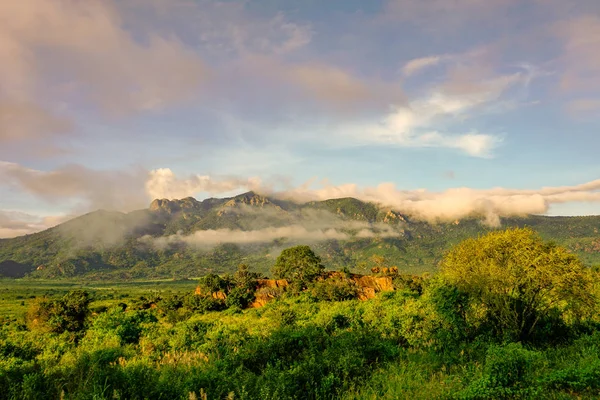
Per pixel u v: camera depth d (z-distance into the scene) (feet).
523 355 36.83
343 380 39.78
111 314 102.12
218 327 102.27
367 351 50.31
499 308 64.85
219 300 248.32
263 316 162.40
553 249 65.10
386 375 41.01
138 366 43.45
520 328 62.18
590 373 32.76
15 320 236.43
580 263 64.39
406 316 67.72
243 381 36.11
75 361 45.88
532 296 63.21
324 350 50.67
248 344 56.54
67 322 164.76
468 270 69.51
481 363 43.96
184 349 66.28
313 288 258.16
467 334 63.00
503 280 63.82
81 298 179.32
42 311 170.19
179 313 198.59
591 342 52.21
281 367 45.27
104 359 48.14
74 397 31.35
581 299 62.59
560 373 33.47
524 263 63.82
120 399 32.04
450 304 65.67
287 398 32.55
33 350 73.20
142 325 110.11
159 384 35.91
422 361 47.34
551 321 66.28
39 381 35.40
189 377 38.22
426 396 32.94
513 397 31.09
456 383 35.22
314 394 35.94
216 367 42.65
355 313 97.14
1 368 41.32
